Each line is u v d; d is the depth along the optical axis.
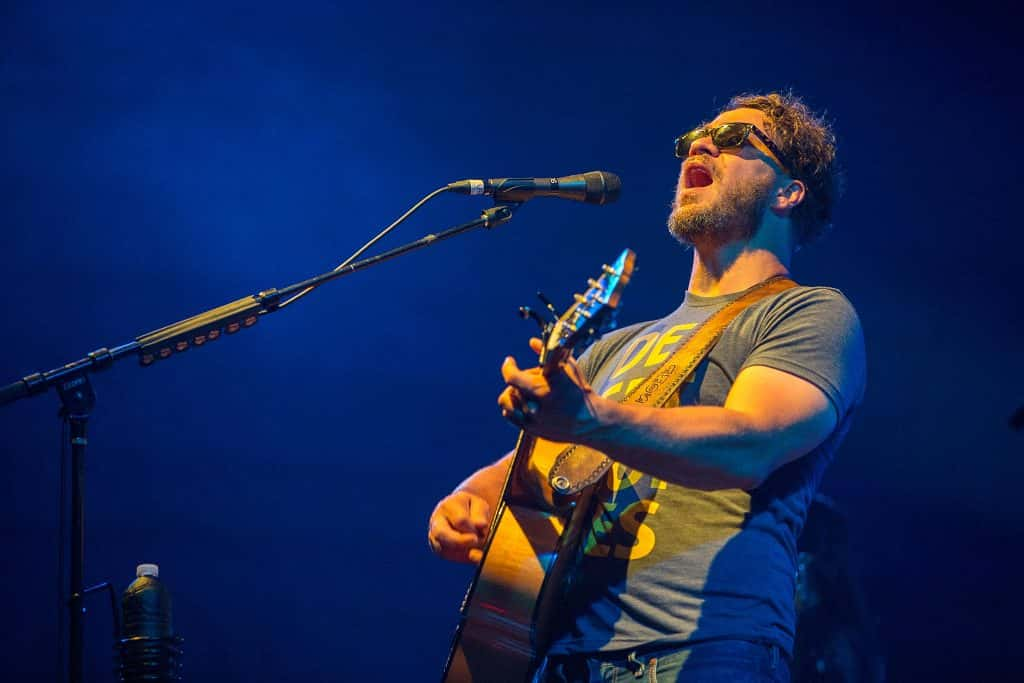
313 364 11.20
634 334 4.45
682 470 3.17
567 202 11.52
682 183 4.39
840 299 3.80
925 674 10.61
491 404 11.23
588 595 3.65
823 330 3.63
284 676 10.36
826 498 6.07
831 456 3.84
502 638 3.84
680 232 4.26
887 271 11.30
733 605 3.43
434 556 10.85
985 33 10.92
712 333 3.86
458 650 3.89
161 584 4.58
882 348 11.30
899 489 11.12
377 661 10.53
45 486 10.44
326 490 10.91
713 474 3.19
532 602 3.78
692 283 4.30
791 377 3.47
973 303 11.21
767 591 3.48
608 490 3.76
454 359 11.32
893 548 10.97
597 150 11.54
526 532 3.88
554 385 3.02
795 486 3.66
